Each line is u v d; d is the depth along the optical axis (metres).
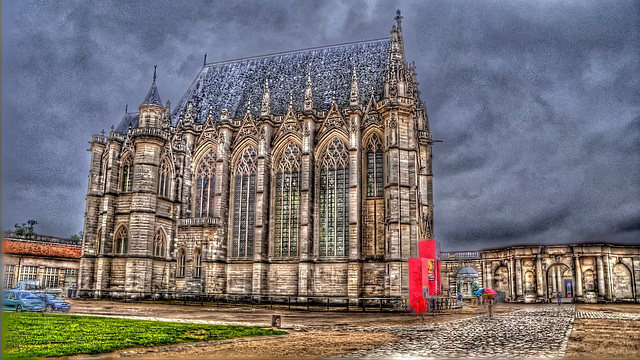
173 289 73.50
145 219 70.56
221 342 23.67
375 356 19.44
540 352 20.58
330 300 67.00
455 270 110.06
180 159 77.50
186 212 77.00
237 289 72.50
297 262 70.38
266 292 70.56
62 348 19.81
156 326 29.84
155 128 73.31
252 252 73.31
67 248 90.06
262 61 88.69
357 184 67.81
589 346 22.67
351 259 66.06
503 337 26.98
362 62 79.88
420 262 56.09
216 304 66.50
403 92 68.19
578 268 95.25
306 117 71.94
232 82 87.69
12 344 18.69
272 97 82.25
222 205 74.44
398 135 66.62
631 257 94.25
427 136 84.38
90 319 34.59
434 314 51.22
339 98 76.94
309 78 74.62
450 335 28.27
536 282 97.88
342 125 71.81
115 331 26.27
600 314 50.31
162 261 73.25
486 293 56.66
